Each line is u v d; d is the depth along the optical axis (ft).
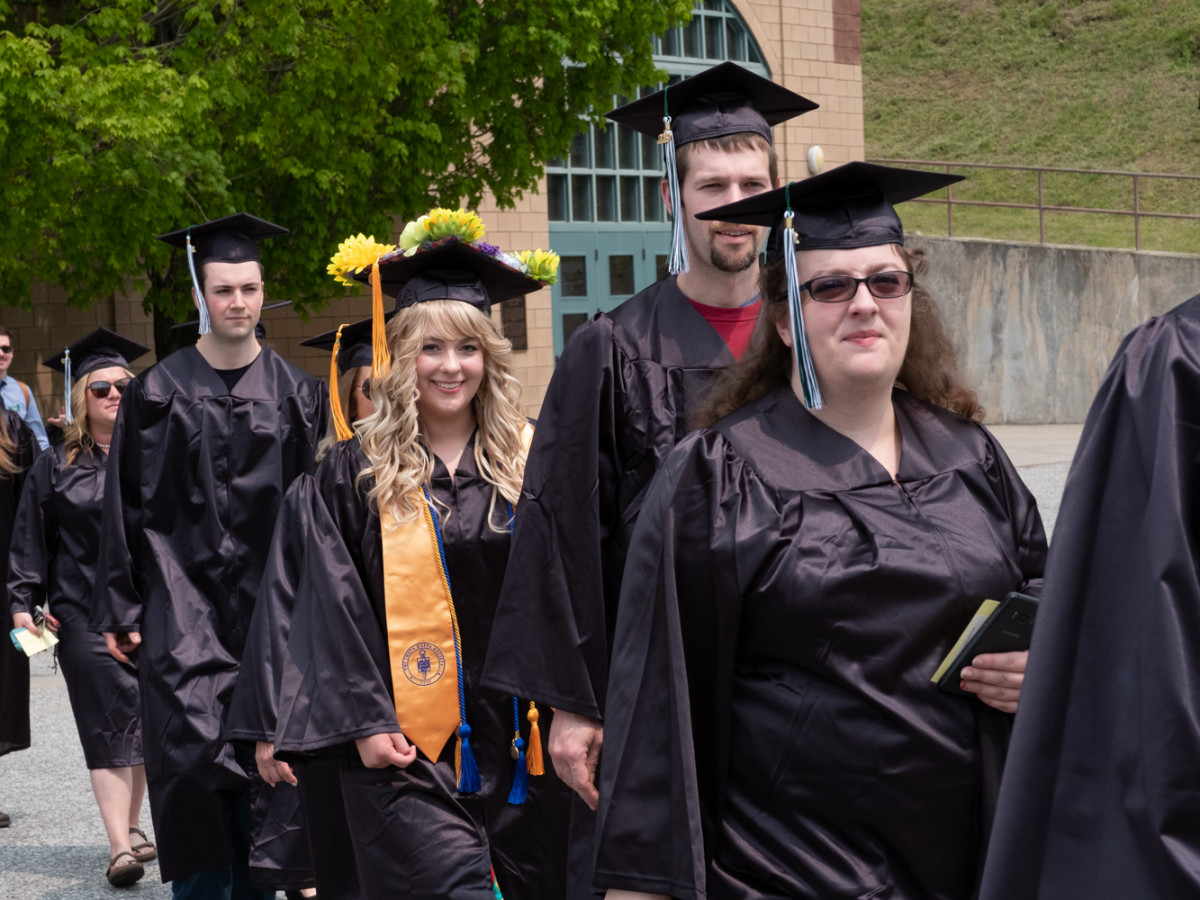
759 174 11.27
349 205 36.88
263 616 12.97
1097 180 100.63
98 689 18.02
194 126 32.17
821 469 8.09
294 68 34.83
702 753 7.98
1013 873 6.16
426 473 12.57
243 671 12.97
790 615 7.70
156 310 39.17
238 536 16.37
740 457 8.16
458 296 12.94
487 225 54.75
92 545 19.36
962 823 7.73
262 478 16.43
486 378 12.94
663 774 7.85
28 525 19.42
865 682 7.62
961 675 7.67
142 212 31.94
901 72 120.88
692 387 10.92
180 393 16.47
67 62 32.04
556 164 58.65
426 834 11.64
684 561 7.97
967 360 69.56
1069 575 6.29
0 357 26.05
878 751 7.56
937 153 109.09
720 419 8.54
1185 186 97.76
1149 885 5.74
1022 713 6.28
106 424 19.98
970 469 8.32
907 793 7.59
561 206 59.06
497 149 39.99
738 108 11.55
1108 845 5.95
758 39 64.03
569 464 10.77
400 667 12.09
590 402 10.80
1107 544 6.25
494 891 11.59
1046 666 6.25
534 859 12.27
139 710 17.99
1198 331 6.25
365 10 33.83
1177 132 104.47
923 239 69.41
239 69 33.37
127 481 16.49
